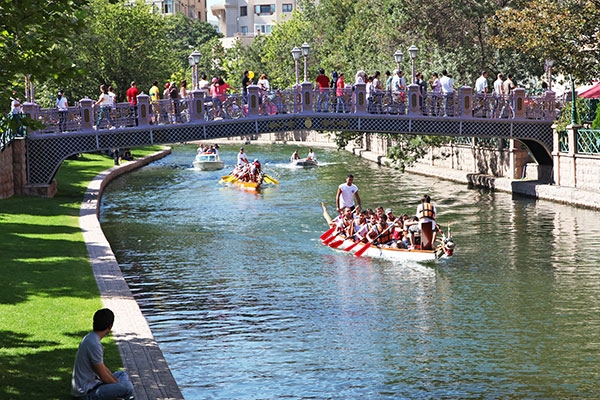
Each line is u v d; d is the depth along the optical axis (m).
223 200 44.19
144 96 39.84
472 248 30.02
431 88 47.44
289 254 29.44
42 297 19.36
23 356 14.86
